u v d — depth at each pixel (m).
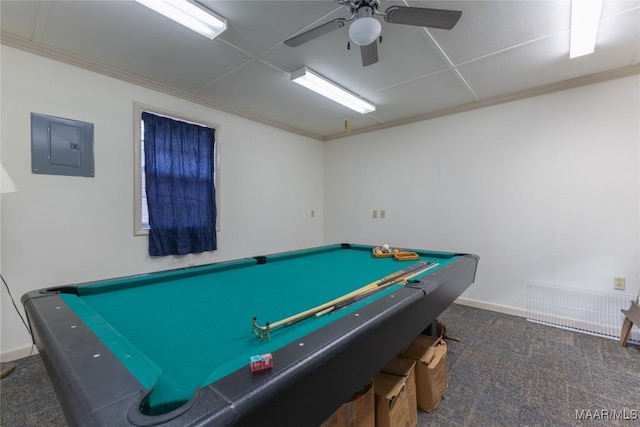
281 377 0.63
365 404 1.19
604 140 2.56
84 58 2.32
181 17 1.82
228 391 0.57
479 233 3.26
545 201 2.86
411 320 1.26
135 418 0.50
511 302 3.04
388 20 1.53
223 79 2.71
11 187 1.77
